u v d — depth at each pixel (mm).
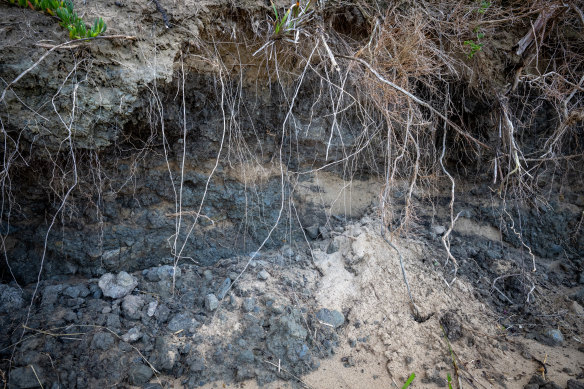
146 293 2447
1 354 1982
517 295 2830
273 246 2986
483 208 3264
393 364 2250
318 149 3000
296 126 2879
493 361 2334
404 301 2586
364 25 2756
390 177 2764
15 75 1940
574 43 2979
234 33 2436
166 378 2088
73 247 2486
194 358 2146
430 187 3293
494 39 2928
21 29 1998
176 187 2697
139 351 2127
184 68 2387
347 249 2781
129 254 2619
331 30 2721
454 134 3201
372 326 2445
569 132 3107
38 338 2053
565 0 2670
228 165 2797
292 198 3051
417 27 2549
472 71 2879
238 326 2318
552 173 3197
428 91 3006
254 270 2678
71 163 2229
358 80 2738
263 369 2158
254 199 2914
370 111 2922
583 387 2104
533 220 3232
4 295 2242
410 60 2652
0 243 2389
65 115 2059
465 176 3311
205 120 2621
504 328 2590
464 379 2193
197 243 2799
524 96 3047
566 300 2834
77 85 2029
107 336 2117
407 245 2932
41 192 2326
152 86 2199
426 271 2797
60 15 2002
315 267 2787
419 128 2875
